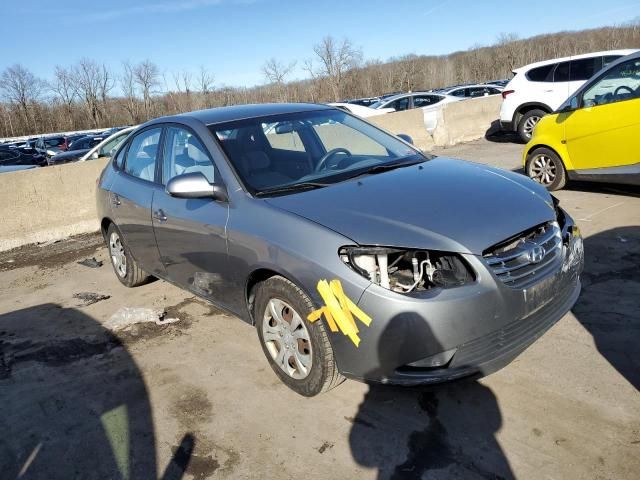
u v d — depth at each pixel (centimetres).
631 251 463
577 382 291
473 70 8362
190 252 363
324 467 250
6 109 6944
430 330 245
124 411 310
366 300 252
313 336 277
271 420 288
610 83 609
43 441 290
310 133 396
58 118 7194
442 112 1327
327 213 285
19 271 618
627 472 228
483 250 255
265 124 389
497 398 284
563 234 313
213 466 258
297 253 275
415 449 255
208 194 333
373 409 287
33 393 339
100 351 388
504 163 972
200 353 370
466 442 255
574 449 244
